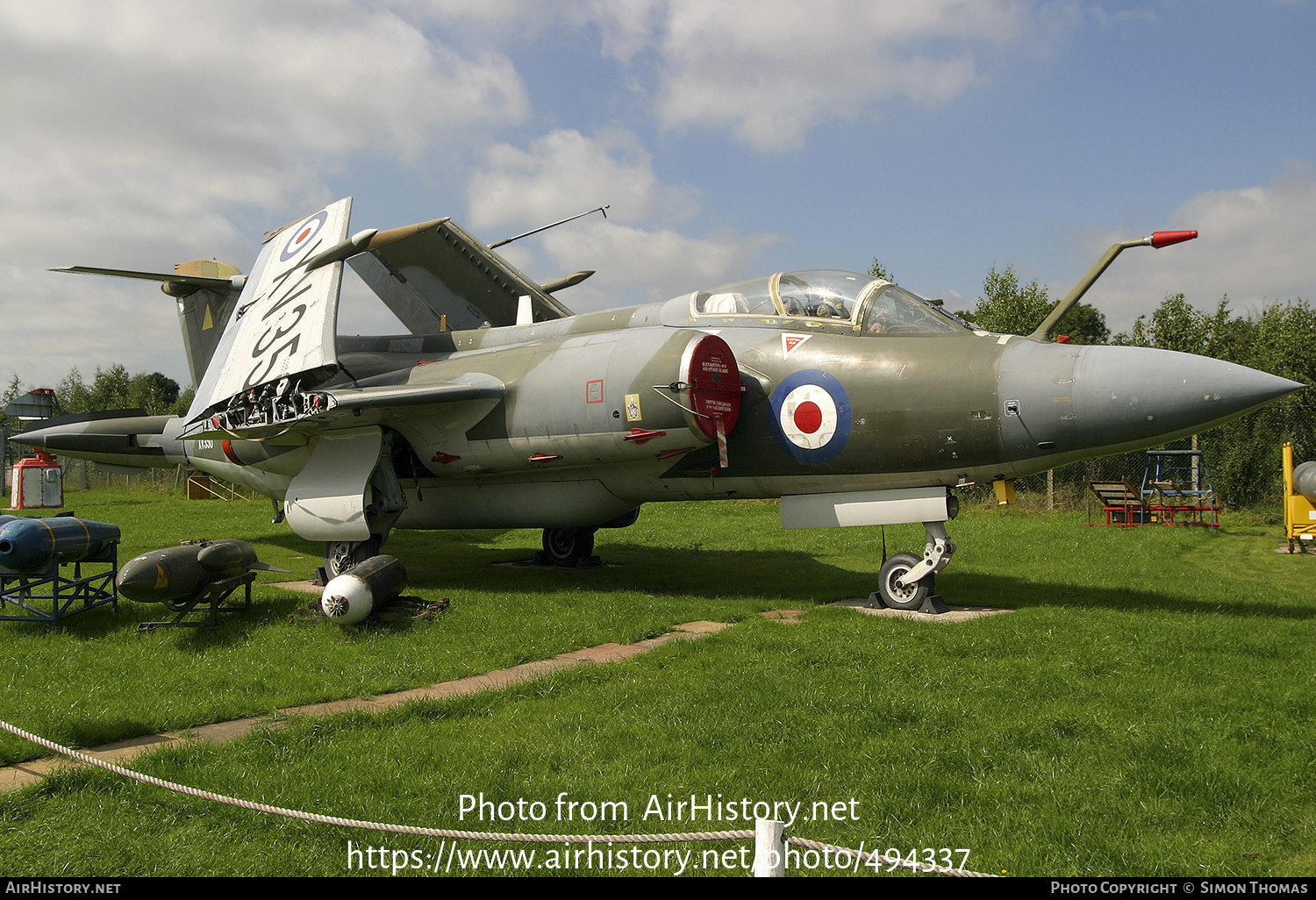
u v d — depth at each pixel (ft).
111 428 54.54
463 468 37.58
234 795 14.30
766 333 34.35
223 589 28.55
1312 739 16.52
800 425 32.45
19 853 12.31
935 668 22.15
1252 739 16.61
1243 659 23.00
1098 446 28.99
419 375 40.29
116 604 30.94
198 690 20.94
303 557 49.08
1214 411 27.22
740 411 33.50
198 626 27.94
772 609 32.91
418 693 21.33
